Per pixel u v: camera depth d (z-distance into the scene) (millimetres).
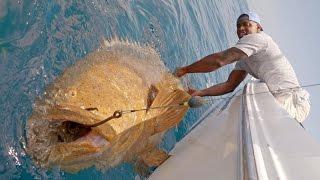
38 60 3971
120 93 3309
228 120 3963
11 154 3037
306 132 3234
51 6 4574
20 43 3928
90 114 2875
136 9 6578
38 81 3785
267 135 3156
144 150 3615
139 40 6254
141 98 3582
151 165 3541
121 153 3361
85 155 2986
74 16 4852
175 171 3184
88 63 3342
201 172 2949
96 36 5047
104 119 2996
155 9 7414
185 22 8977
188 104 4105
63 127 2871
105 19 5430
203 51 9977
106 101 3119
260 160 2557
